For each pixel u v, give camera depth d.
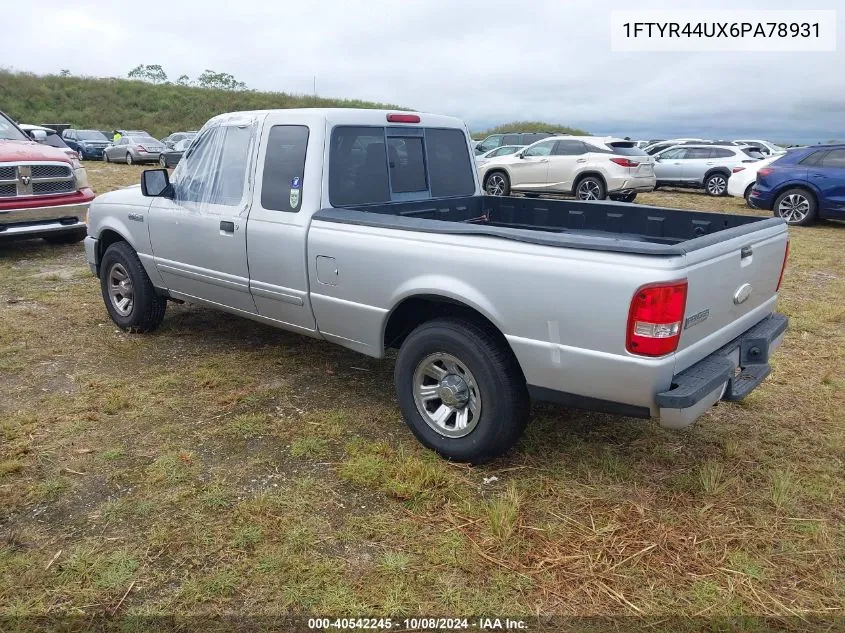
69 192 9.05
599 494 3.37
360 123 4.31
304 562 2.87
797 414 4.32
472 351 3.39
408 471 3.49
